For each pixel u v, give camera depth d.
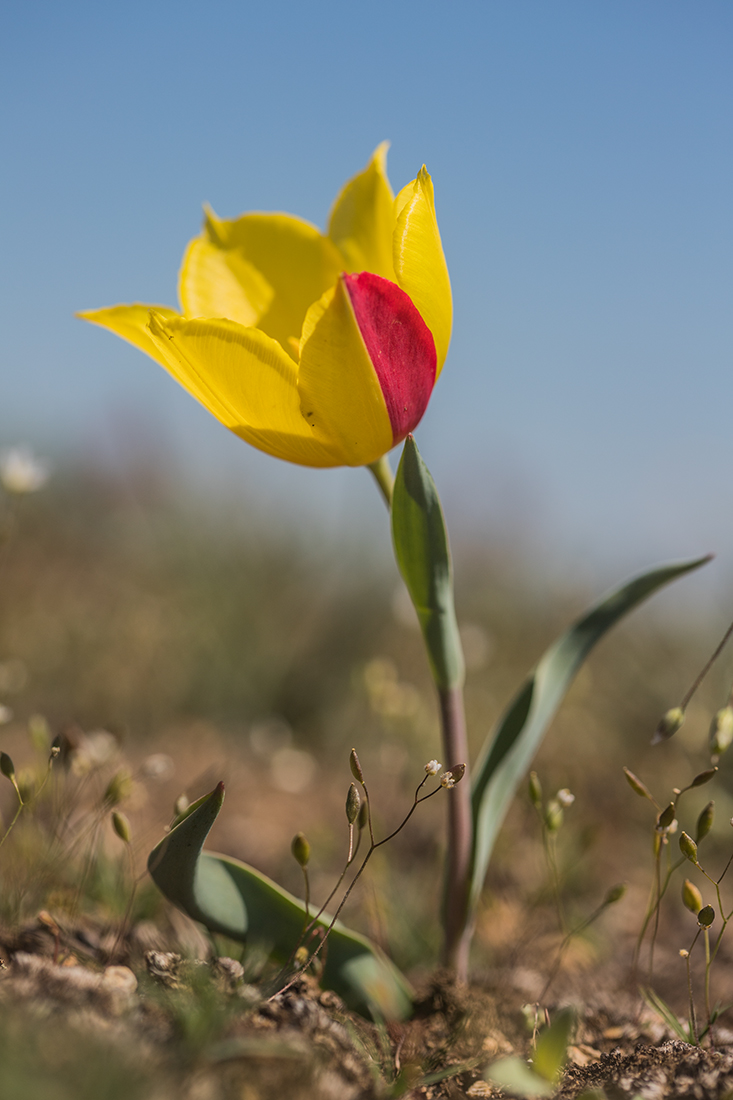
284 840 0.57
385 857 0.53
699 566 0.43
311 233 0.44
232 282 0.44
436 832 0.59
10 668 0.52
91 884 0.46
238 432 0.41
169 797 0.61
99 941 0.43
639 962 0.47
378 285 0.39
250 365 0.39
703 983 0.46
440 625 0.41
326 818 0.62
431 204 0.40
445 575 0.41
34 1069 0.34
